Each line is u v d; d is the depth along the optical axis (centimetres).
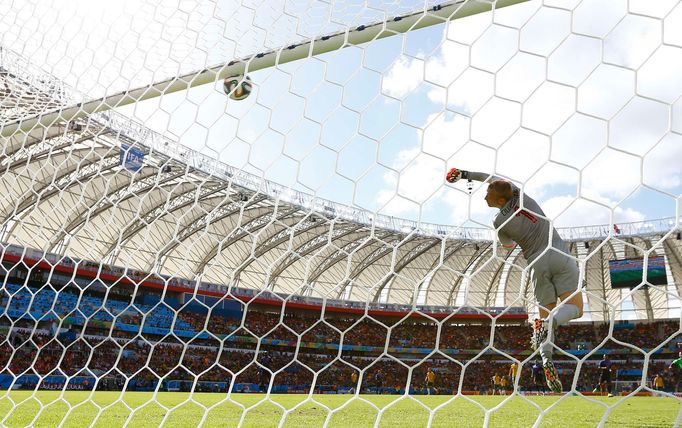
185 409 639
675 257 3581
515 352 3897
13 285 2480
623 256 3741
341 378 3634
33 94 544
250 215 3250
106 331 2739
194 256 3394
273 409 650
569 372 3822
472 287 4556
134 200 2834
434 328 4084
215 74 422
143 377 2722
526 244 322
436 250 4028
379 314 4119
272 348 3588
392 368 3822
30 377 2194
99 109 470
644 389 161
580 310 304
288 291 4003
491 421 499
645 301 4188
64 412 534
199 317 3284
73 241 2641
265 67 409
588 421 496
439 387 3716
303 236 3638
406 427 440
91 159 2230
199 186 338
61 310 2533
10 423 415
